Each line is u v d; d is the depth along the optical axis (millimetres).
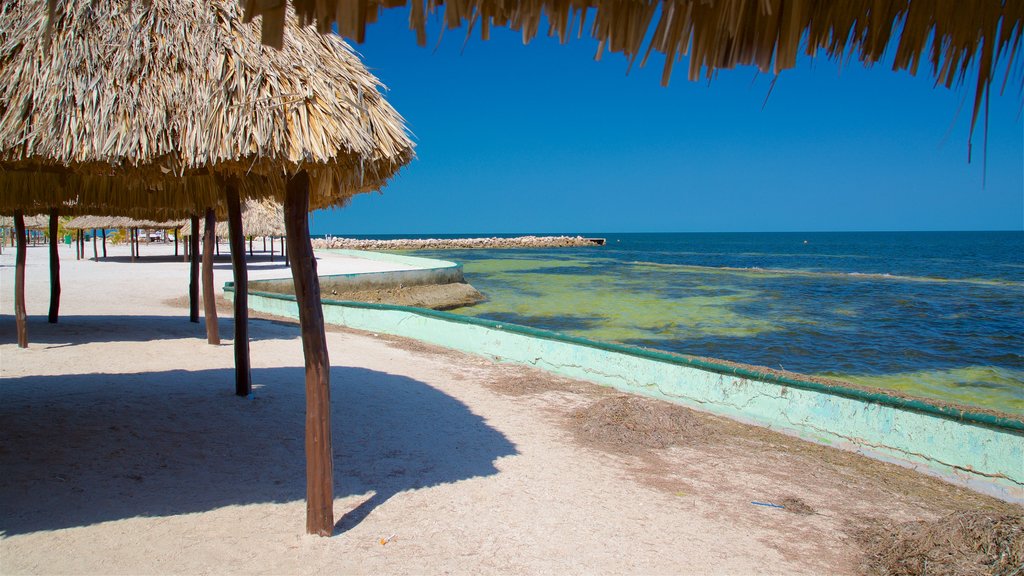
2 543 3473
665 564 3658
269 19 1499
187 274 23469
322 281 19625
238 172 3586
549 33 1690
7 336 9883
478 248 85812
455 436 5930
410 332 11594
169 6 3686
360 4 1616
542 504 4453
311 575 3373
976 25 1448
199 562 3430
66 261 30969
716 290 27078
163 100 3305
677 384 7348
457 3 1643
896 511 4531
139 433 5418
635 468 5262
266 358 9141
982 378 11438
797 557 3803
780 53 1545
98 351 9000
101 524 3783
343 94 3658
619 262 51938
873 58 1591
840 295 24891
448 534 3936
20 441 5000
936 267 46594
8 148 3088
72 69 3277
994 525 3486
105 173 3525
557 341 8828
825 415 6059
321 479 3807
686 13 1569
